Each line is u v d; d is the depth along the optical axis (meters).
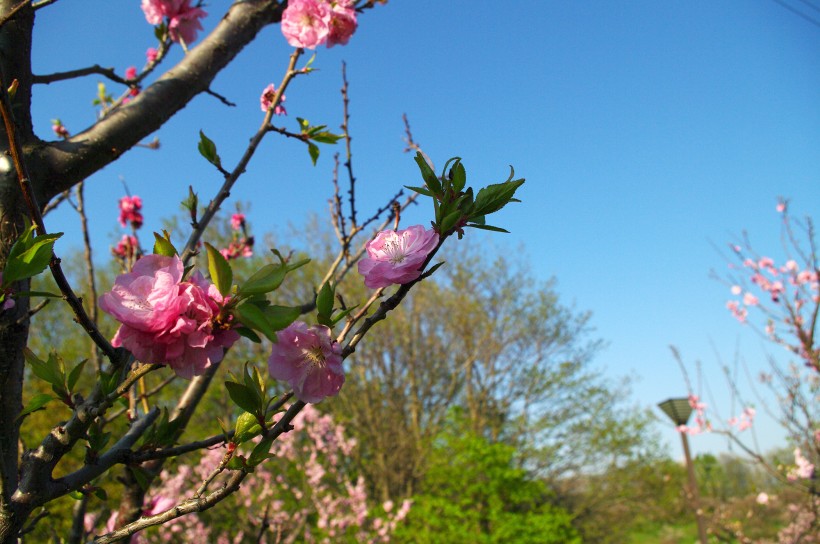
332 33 2.38
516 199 1.18
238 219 4.55
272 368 1.14
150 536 7.82
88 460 1.23
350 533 10.81
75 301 1.10
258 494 9.30
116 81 2.28
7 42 1.83
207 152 1.96
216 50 2.41
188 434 13.40
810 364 6.87
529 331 17.95
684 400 10.01
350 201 2.68
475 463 12.39
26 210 1.76
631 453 16.89
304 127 2.33
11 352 1.56
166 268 1.02
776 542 9.70
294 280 16.25
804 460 6.89
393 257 1.19
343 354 1.16
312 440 10.26
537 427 17.09
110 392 1.16
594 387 17.22
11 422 1.57
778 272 7.68
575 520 17.03
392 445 15.97
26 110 1.86
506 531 11.49
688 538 18.22
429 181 1.19
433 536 11.53
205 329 0.98
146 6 2.54
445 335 18.25
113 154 2.04
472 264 18.12
